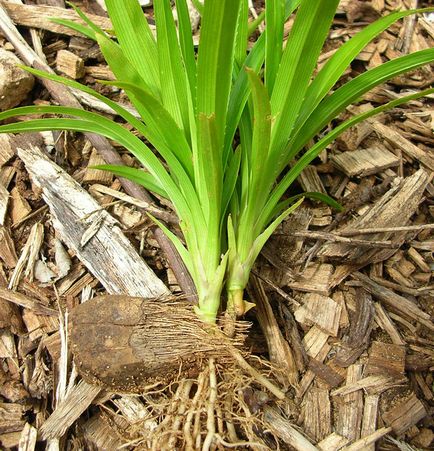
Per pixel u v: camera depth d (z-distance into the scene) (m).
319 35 0.20
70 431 0.27
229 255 0.26
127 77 0.23
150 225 0.32
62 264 0.31
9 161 0.33
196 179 0.25
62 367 0.28
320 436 0.27
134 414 0.27
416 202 0.32
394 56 0.40
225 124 0.23
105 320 0.25
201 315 0.25
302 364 0.29
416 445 0.28
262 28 0.39
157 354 0.24
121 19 0.24
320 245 0.31
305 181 0.34
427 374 0.30
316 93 0.24
